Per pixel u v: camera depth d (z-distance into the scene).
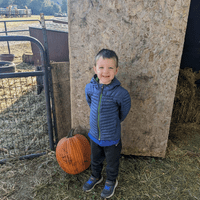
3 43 10.17
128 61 2.17
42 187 2.24
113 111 1.77
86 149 2.34
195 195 2.14
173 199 2.10
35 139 2.98
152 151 2.66
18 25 17.38
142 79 2.23
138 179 2.34
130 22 2.00
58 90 2.61
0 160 2.57
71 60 2.25
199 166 2.52
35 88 4.69
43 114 3.60
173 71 2.18
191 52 3.18
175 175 2.40
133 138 2.60
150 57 2.13
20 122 3.26
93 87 1.78
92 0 1.97
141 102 2.36
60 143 2.34
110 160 1.97
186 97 3.11
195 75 3.17
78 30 2.10
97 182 2.24
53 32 4.86
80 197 2.12
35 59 6.55
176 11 1.94
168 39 2.04
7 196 2.14
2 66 5.39
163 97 2.32
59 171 2.47
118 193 2.17
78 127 2.62
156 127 2.50
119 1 1.94
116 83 1.72
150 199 2.10
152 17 1.97
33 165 2.56
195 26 3.02
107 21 2.03
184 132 3.10
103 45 2.13
